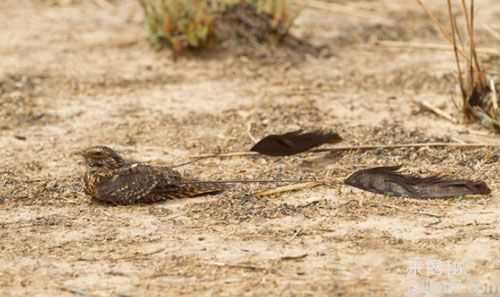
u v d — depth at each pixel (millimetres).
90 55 26141
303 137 17406
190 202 16594
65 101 22797
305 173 17922
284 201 16594
